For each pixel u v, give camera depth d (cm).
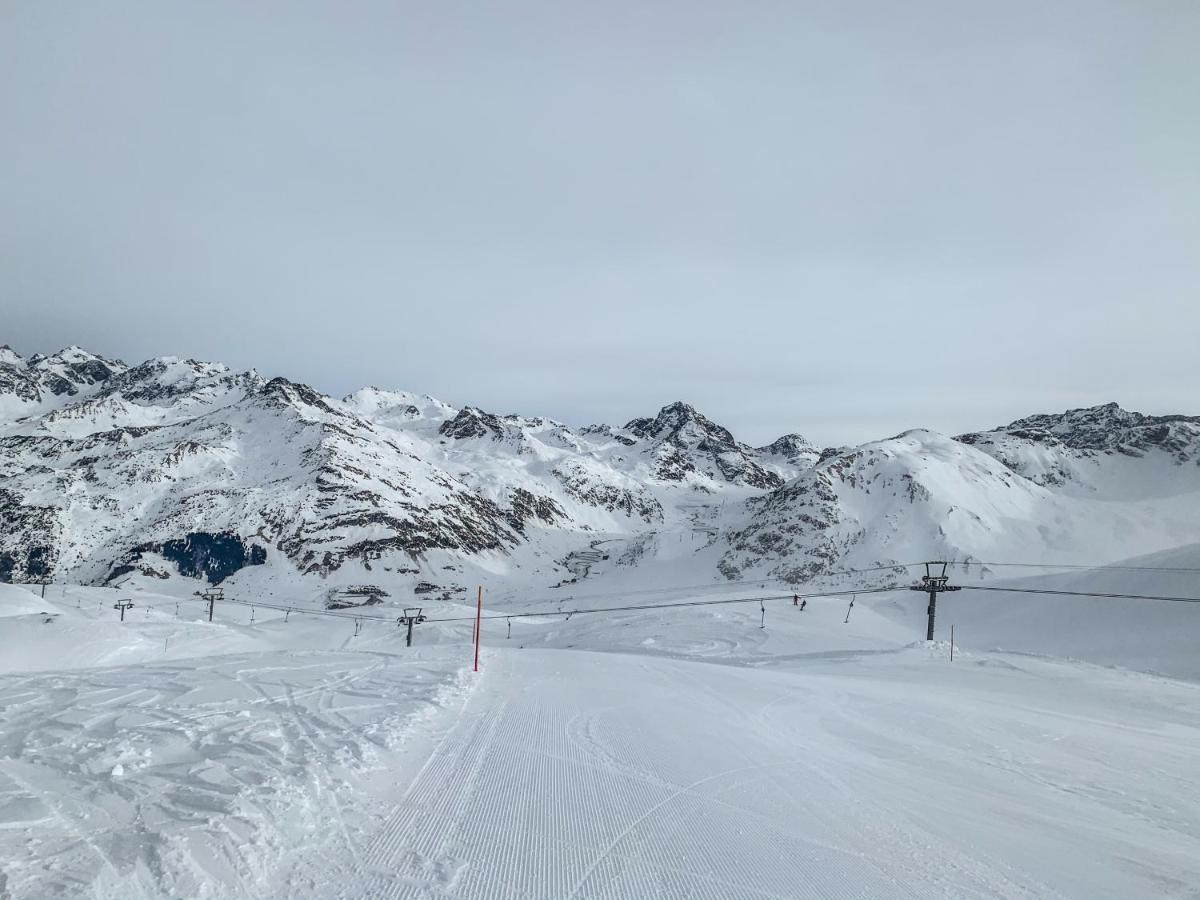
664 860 704
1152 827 941
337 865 629
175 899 534
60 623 4350
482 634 7481
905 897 658
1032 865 768
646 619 7256
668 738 1261
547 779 943
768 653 5050
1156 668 4178
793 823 844
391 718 1195
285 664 1872
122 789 752
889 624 7112
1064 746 1464
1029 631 5978
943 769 1187
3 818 659
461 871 641
